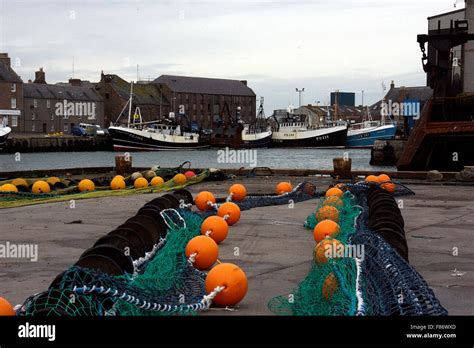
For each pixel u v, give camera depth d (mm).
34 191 20922
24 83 129250
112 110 147375
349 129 129000
